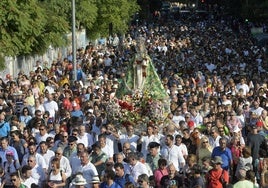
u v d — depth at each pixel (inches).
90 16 3693.4
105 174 1044.5
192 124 1418.6
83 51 3186.5
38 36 2684.5
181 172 1192.2
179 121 1448.1
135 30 5457.7
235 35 5088.6
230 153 1245.1
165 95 1619.1
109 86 1876.2
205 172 1130.7
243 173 1079.0
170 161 1211.2
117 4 4254.4
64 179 1128.2
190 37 4808.1
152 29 5846.5
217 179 1117.1
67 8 3031.5
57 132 1333.7
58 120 1606.8
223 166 1227.9
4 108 1567.4
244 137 1542.8
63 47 3265.3
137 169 1118.4
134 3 4854.8
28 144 1209.4
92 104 1628.9
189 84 2070.6
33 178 1129.4
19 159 1237.7
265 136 1438.2
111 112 1494.8
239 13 6077.8
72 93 1797.5
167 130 1317.7
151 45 3811.5
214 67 2763.3
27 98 1724.9
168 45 3991.1
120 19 4315.9
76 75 2247.8
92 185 1062.4
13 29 2416.3
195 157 1173.1
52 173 1124.5
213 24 6678.2
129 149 1184.2
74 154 1165.7
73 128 1341.0
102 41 4239.7
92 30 4229.8
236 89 1963.6
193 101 1685.5
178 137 1223.5
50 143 1196.5
